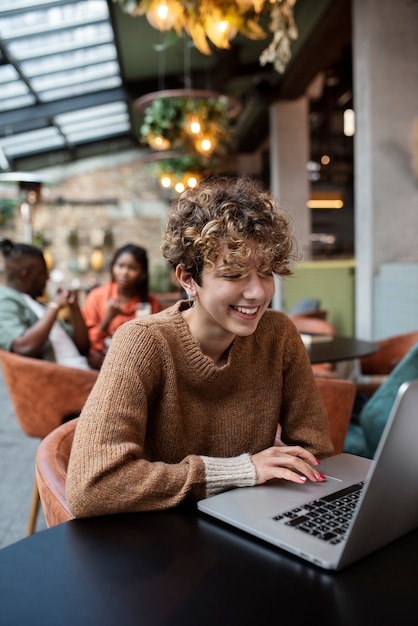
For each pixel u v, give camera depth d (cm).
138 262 303
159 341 101
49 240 1073
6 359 213
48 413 213
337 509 85
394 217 441
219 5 214
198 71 708
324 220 1587
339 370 423
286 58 261
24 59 611
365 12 435
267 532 77
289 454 101
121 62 673
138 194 1098
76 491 84
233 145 1142
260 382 113
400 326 407
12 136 876
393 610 61
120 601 63
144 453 106
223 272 92
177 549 74
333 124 1336
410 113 436
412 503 75
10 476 296
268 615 60
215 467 92
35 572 69
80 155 1075
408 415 65
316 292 654
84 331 266
